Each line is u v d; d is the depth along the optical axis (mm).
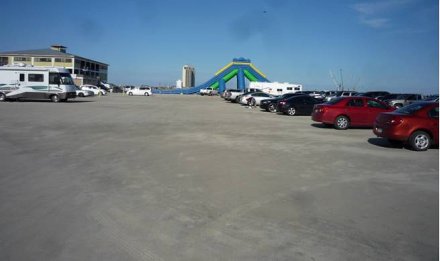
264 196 6820
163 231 5172
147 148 11789
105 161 9695
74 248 4602
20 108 27797
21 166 8945
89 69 110188
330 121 18609
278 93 60438
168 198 6633
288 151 11664
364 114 18578
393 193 7141
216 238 4957
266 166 9367
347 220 5672
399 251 4637
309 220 5652
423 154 11570
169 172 8578
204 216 5766
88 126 17484
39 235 4973
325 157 10742
